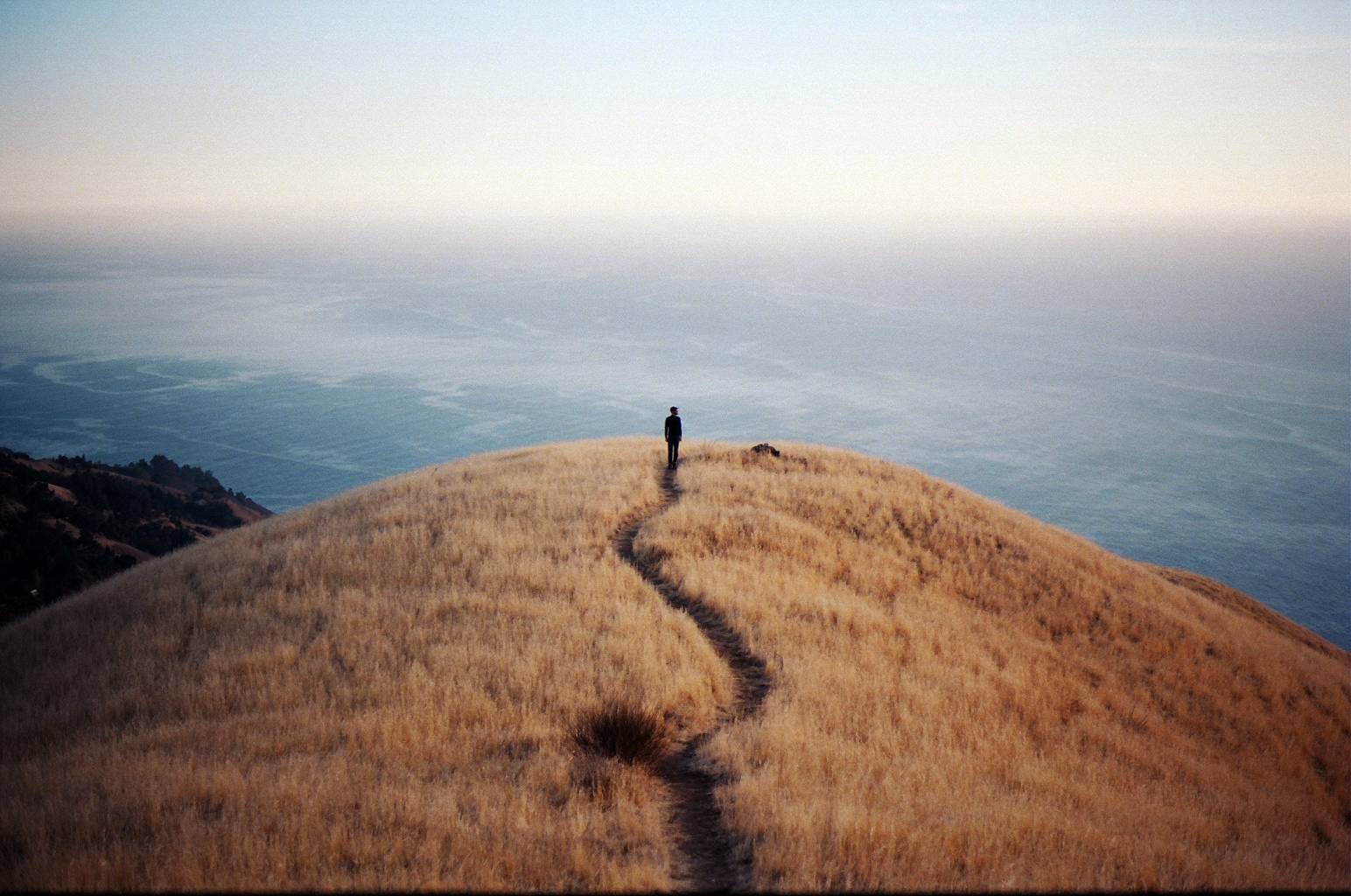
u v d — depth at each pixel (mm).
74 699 11805
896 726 11422
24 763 9227
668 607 15281
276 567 17922
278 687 11469
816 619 15406
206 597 16328
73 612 17047
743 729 10383
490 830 7398
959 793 9312
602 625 14039
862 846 7152
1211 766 13906
